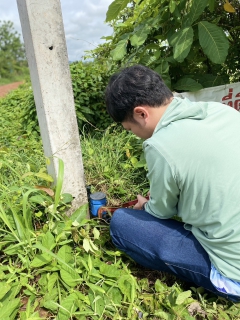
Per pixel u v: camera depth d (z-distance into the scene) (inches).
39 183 82.2
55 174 71.5
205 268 53.1
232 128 51.2
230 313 55.5
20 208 71.6
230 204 47.4
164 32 98.5
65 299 55.5
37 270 62.0
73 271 60.3
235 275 49.8
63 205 73.1
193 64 112.0
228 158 47.7
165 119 51.7
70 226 66.9
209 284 53.9
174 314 54.3
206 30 85.5
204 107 53.2
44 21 58.2
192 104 53.6
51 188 73.2
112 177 96.7
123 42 101.0
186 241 56.3
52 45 60.6
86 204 74.7
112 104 54.1
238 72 110.8
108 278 61.2
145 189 90.8
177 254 55.6
